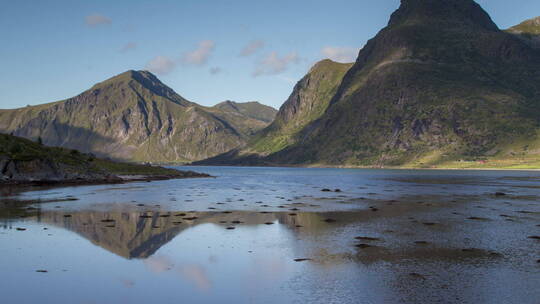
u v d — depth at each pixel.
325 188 95.94
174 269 23.25
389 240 31.44
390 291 19.66
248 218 43.34
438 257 26.09
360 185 108.38
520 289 19.98
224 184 113.50
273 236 33.03
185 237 32.38
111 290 19.67
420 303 18.16
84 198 64.06
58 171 103.81
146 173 154.50
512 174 186.25
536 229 36.53
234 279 21.47
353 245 29.62
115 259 25.36
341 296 19.00
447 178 148.25
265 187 100.12
